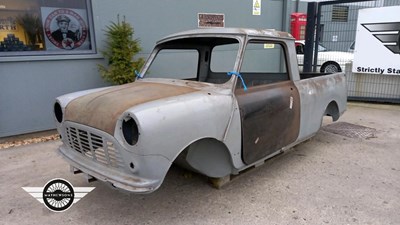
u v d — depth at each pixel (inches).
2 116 188.4
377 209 108.2
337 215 104.9
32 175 140.8
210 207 111.0
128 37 211.8
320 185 126.2
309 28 281.6
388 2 310.5
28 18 190.9
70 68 206.7
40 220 105.7
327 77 163.8
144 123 81.8
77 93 117.6
